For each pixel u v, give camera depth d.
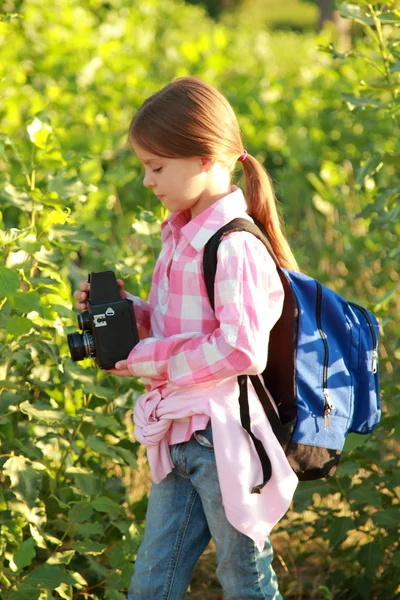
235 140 4.61
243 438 4.43
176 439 4.56
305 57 18.95
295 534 7.19
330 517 6.62
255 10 61.94
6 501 5.46
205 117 4.43
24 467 5.32
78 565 6.12
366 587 6.30
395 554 6.11
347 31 26.16
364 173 6.70
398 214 6.49
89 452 6.39
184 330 4.53
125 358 4.68
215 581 6.84
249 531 4.39
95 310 4.66
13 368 6.03
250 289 4.32
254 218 4.87
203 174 4.50
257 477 4.43
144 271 6.74
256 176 4.84
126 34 15.18
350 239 9.76
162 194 4.53
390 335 8.74
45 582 5.12
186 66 14.99
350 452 6.25
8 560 5.64
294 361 4.55
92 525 5.48
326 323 4.72
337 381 4.68
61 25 13.62
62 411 5.44
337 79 13.23
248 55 17.66
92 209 7.82
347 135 12.23
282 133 13.33
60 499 5.92
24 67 12.88
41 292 5.49
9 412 5.47
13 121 10.63
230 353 4.29
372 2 6.46
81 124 10.86
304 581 6.75
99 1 16.02
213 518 4.52
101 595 6.13
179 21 23.00
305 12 63.19
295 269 4.91
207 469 4.47
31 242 5.28
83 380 5.68
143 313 5.02
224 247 4.37
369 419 4.85
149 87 12.65
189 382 4.39
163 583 4.74
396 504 6.45
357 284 9.81
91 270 7.13
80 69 12.45
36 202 5.93
